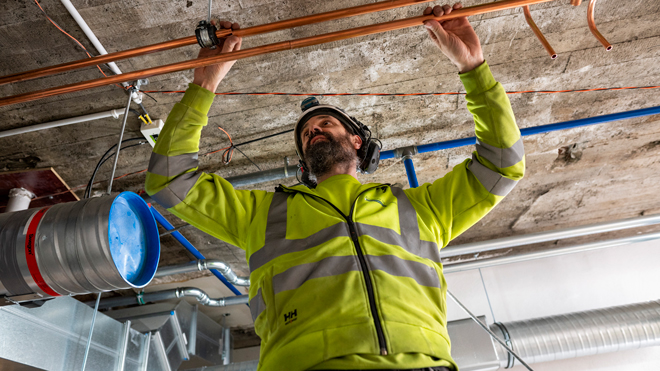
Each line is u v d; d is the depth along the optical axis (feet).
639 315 12.71
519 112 10.11
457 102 9.59
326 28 7.86
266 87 8.76
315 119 5.36
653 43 8.57
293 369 2.81
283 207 4.13
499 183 4.38
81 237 4.32
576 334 12.57
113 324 10.75
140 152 9.84
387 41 8.16
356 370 2.76
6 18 7.06
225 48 4.62
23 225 4.51
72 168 10.03
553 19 8.02
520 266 15.24
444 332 3.31
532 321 13.01
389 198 4.23
